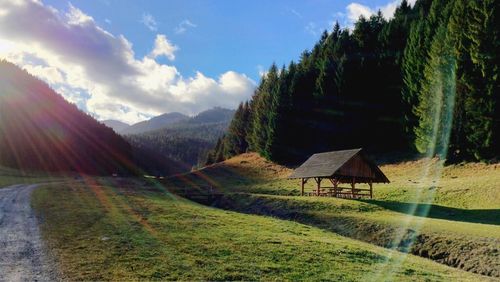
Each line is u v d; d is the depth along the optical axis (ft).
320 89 305.53
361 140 282.56
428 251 78.89
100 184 231.50
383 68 285.23
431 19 266.77
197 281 41.93
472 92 188.44
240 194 179.42
